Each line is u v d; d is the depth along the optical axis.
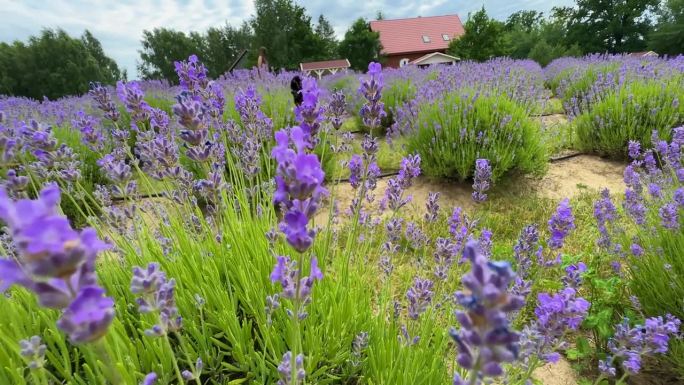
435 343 2.01
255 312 1.82
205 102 2.53
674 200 2.69
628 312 2.62
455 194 5.23
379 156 6.35
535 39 57.88
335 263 2.60
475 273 0.68
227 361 1.81
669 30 44.09
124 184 2.04
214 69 67.56
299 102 2.41
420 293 1.77
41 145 1.97
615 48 55.12
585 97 8.16
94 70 53.47
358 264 2.70
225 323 1.75
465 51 46.19
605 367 1.65
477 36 45.75
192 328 1.72
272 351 1.66
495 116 5.46
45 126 2.00
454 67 11.31
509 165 5.15
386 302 2.22
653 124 5.71
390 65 52.28
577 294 2.81
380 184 5.66
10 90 49.06
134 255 2.18
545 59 43.75
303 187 0.94
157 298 1.11
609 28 53.16
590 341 2.65
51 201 0.60
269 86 8.09
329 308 2.01
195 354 1.67
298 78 2.43
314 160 0.98
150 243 2.28
